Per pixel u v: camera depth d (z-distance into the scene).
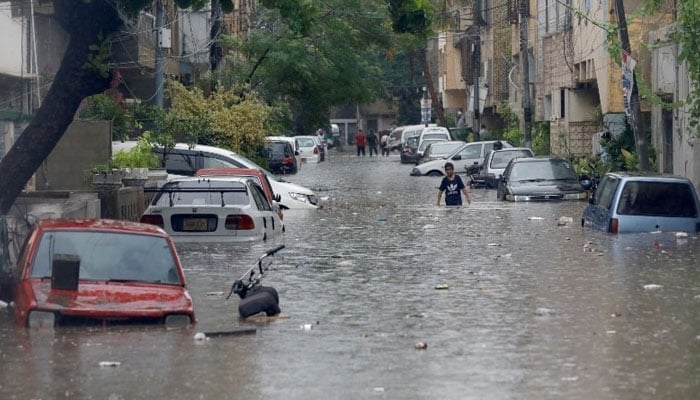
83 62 37.94
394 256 43.81
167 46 81.38
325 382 21.59
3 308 30.39
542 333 26.72
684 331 26.72
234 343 25.75
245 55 109.56
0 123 59.25
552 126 107.81
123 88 85.25
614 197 50.19
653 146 78.38
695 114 56.59
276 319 29.17
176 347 25.12
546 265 40.19
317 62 108.75
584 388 20.89
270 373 22.44
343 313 30.16
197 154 68.69
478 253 44.56
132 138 76.19
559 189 73.31
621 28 60.75
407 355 24.23
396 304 31.64
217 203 47.84
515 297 32.62
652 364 22.98
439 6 154.50
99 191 52.12
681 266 38.97
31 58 62.69
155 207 46.88
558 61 104.19
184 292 28.61
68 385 21.42
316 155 157.38
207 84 100.38
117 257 29.02
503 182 76.62
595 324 27.88
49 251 28.94
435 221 60.22
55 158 61.47
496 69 147.62
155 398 20.36
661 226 49.47
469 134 158.75
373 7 108.94
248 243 46.97
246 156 90.31
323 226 57.75
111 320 26.86
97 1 37.66
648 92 59.94
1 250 32.56
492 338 26.19
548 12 108.31
